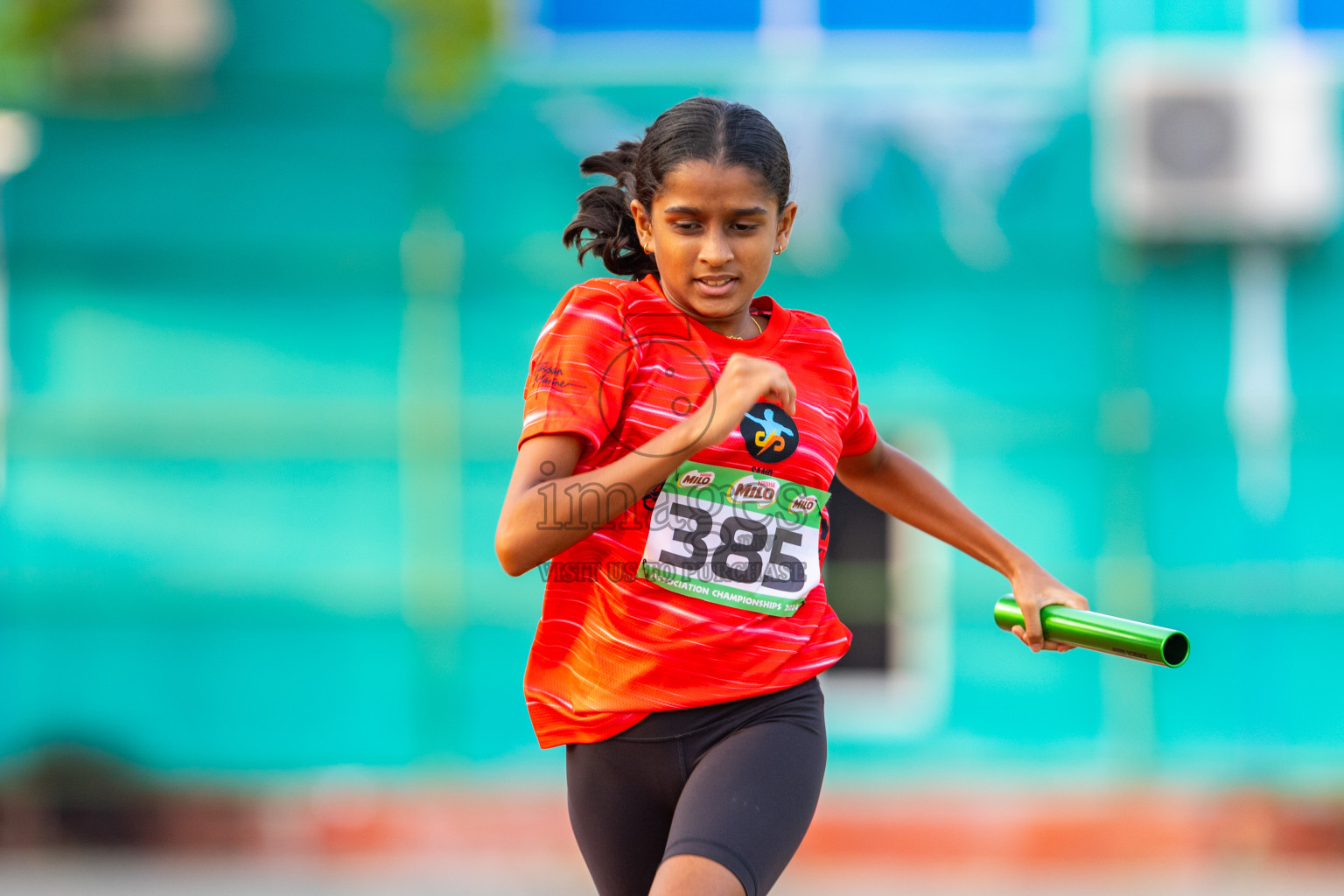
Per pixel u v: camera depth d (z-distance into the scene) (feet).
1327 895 78.79
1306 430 91.91
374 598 91.76
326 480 91.86
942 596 92.58
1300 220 89.40
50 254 91.15
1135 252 92.43
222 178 91.81
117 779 90.74
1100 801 88.58
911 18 93.25
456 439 91.86
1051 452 92.58
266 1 91.61
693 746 23.15
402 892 78.38
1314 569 91.66
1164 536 92.17
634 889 24.14
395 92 92.27
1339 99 91.25
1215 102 88.94
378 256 91.91
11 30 88.22
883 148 92.63
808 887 79.46
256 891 77.97
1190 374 92.48
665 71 93.15
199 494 91.66
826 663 24.14
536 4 93.40
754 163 22.36
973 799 88.89
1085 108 92.43
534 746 92.12
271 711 91.81
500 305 92.53
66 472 91.30
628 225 26.43
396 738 91.97
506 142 92.89
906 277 92.94
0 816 88.33
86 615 91.40
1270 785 89.81
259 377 91.66
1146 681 91.86
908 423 93.35
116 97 90.89
